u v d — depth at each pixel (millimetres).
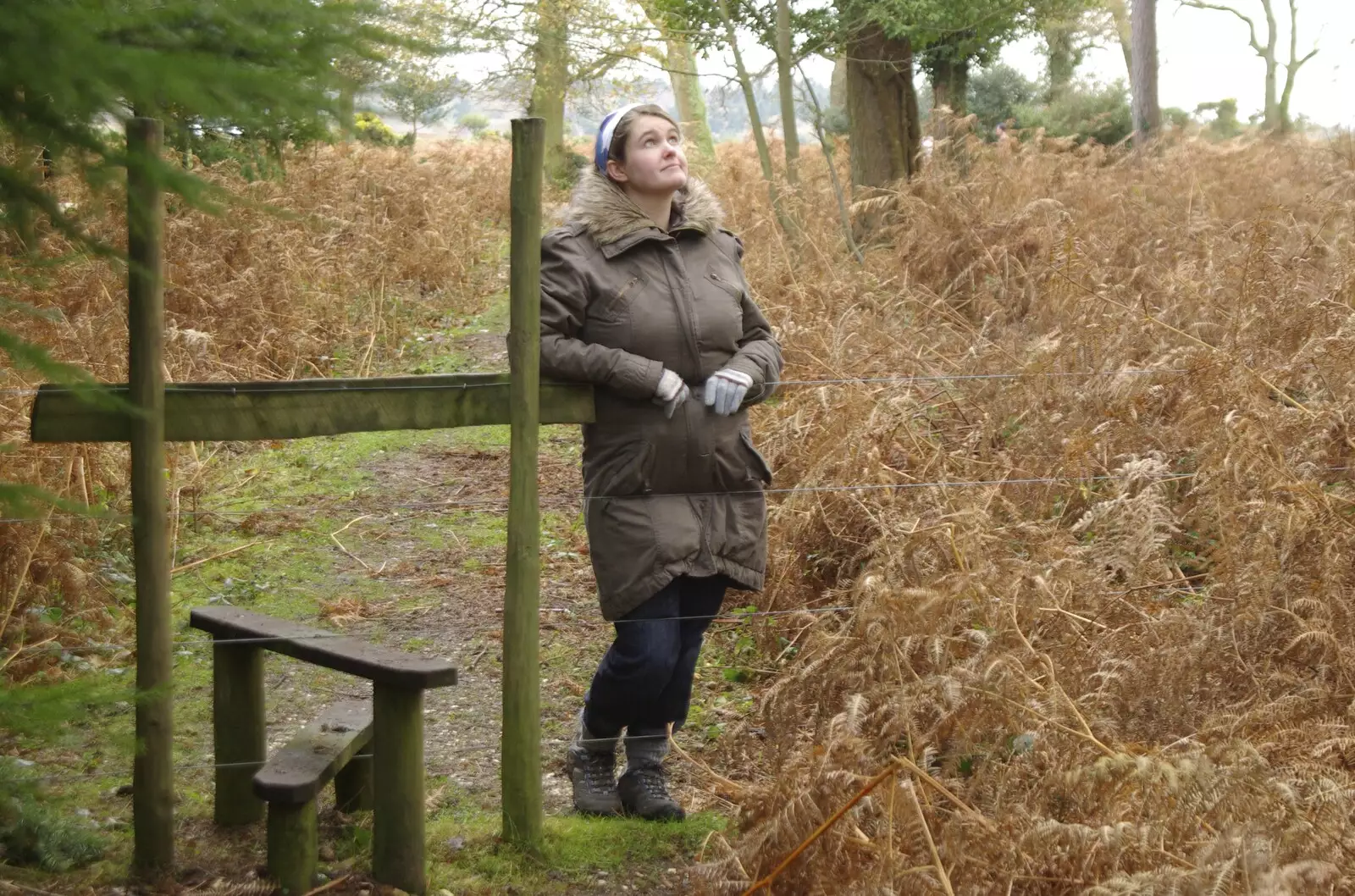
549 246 3146
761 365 3283
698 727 4195
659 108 3238
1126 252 7918
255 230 8203
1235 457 4035
